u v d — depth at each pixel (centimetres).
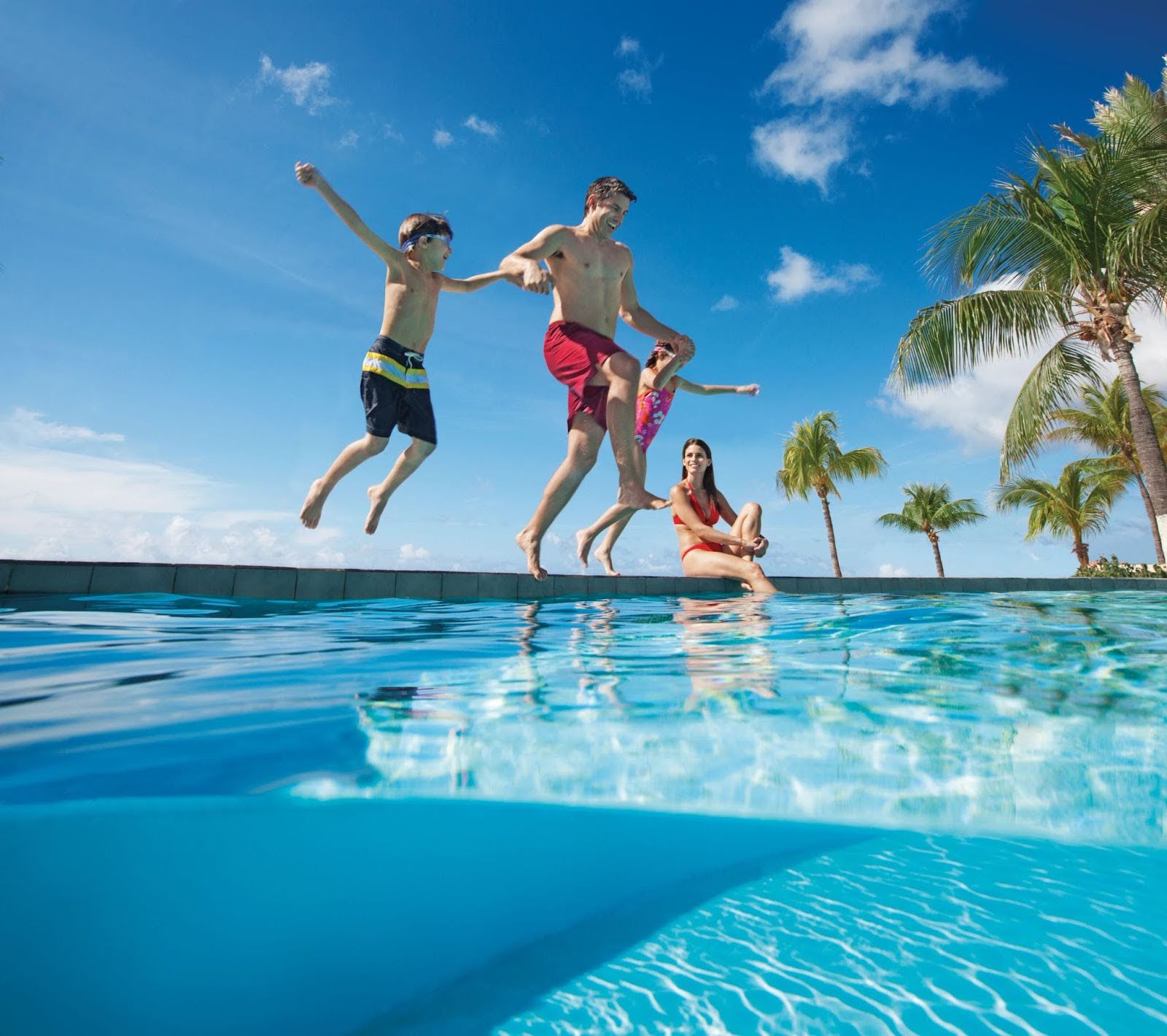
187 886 78
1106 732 130
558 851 91
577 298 457
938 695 156
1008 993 65
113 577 375
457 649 224
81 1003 64
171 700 148
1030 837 95
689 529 605
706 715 140
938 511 2630
